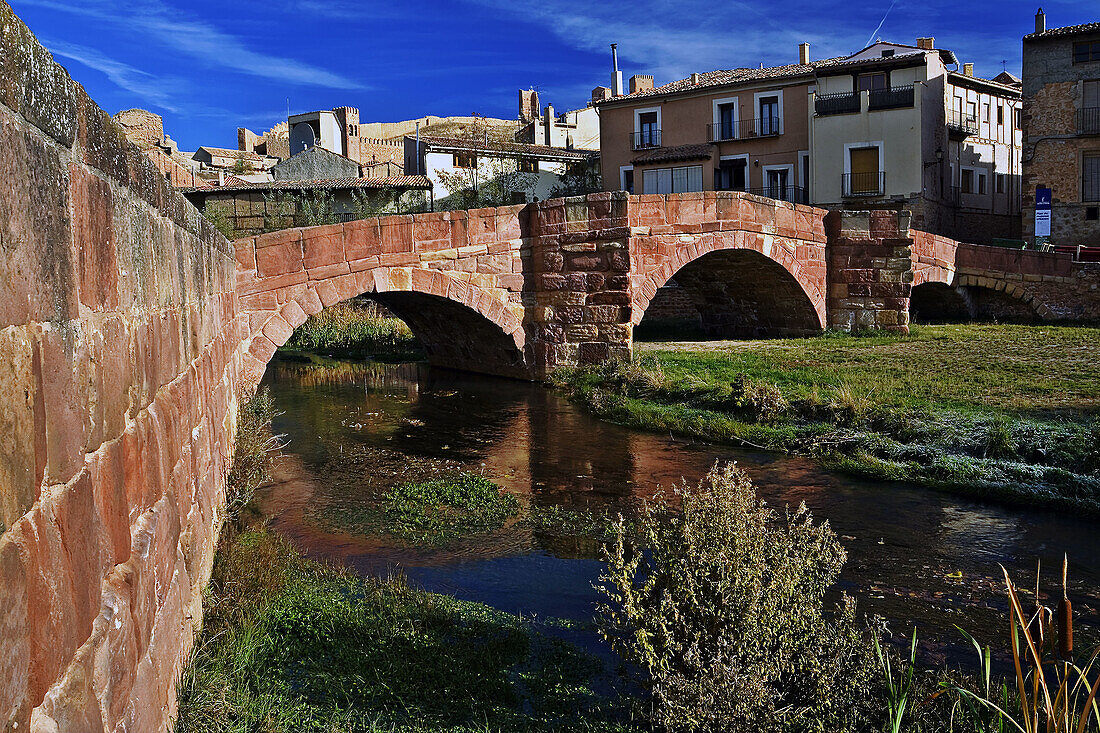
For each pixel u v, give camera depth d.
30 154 2.52
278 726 4.94
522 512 10.37
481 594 7.64
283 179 50.78
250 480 10.80
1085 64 38.38
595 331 20.61
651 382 17.69
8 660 2.18
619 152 50.84
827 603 7.45
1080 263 28.41
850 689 5.00
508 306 20.78
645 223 20.86
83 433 2.96
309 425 16.41
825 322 26.23
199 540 6.18
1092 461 10.85
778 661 5.02
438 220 19.27
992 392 15.18
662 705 4.99
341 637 6.34
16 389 2.32
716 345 24.98
